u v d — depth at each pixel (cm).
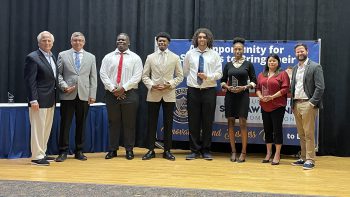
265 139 478
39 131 429
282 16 546
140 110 575
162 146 544
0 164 429
